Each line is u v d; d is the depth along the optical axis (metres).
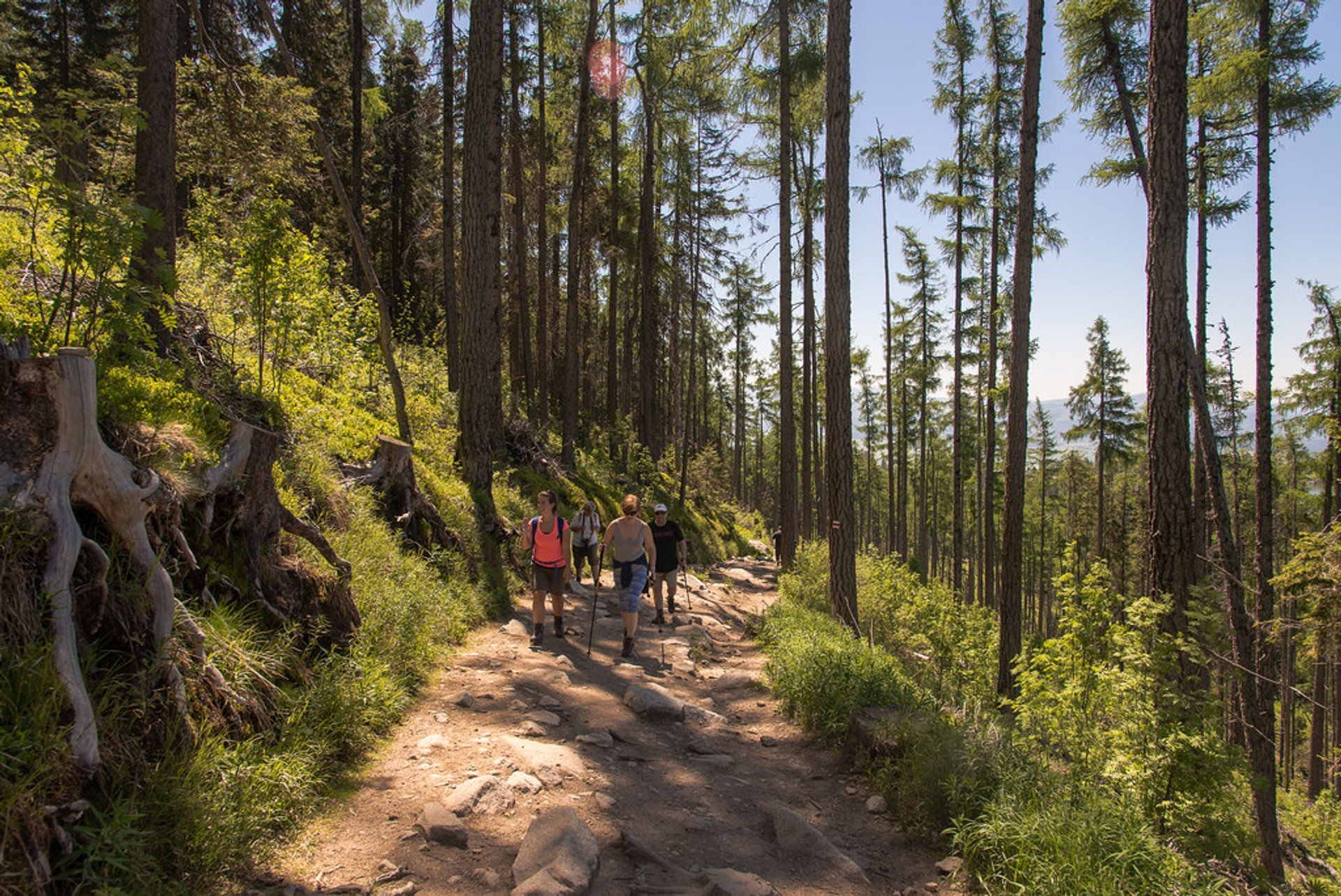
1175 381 7.74
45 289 4.86
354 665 4.85
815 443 32.59
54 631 2.73
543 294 25.72
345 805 3.81
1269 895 4.68
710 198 30.16
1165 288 7.79
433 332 25.28
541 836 3.60
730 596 15.28
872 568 14.89
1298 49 12.20
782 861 3.93
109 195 4.52
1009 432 11.50
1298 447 25.92
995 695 9.45
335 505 7.14
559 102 25.72
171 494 3.76
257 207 7.43
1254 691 9.83
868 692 6.14
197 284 8.91
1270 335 13.30
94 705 2.91
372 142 22.81
